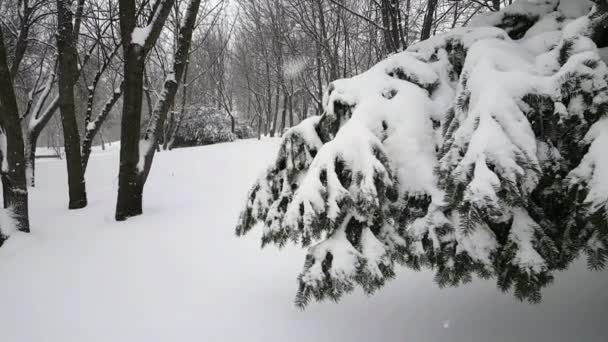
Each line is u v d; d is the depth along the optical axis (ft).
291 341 7.06
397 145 6.87
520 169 4.96
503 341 6.76
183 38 19.40
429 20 18.19
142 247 13.35
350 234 6.93
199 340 7.26
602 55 6.10
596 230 5.08
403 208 6.70
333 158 6.74
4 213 14.83
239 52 80.28
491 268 5.79
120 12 17.28
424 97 7.36
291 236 6.81
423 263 6.35
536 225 5.70
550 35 7.23
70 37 21.03
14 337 7.76
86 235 15.33
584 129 5.55
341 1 31.30
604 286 8.21
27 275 11.11
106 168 39.04
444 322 7.47
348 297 8.67
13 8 35.12
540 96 5.57
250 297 9.00
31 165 30.91
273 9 51.13
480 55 6.49
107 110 27.81
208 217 17.19
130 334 7.64
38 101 31.53
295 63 48.52
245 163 34.35
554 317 7.35
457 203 5.49
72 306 9.01
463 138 5.68
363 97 7.58
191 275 10.62
